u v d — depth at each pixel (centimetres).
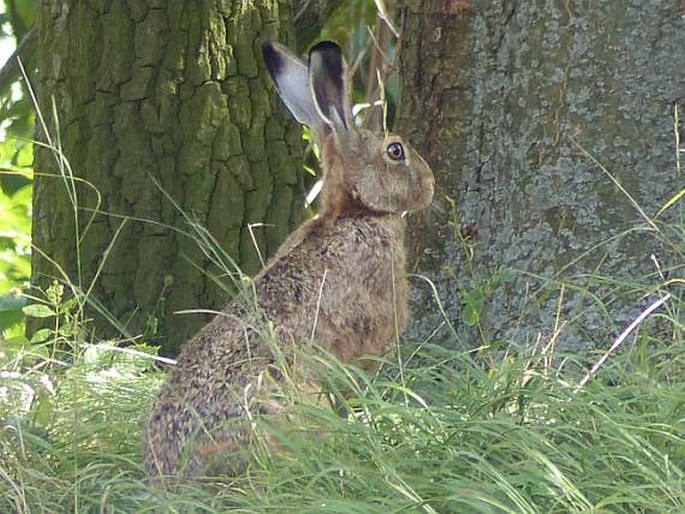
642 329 968
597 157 1063
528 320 1065
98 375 1107
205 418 889
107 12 1423
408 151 1078
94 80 1428
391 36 1706
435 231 1147
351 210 1057
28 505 852
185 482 862
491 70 1114
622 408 825
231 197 1426
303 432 817
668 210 1048
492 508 718
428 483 757
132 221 1409
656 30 1049
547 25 1079
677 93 1048
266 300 975
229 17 1430
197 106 1420
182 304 1399
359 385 955
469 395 879
